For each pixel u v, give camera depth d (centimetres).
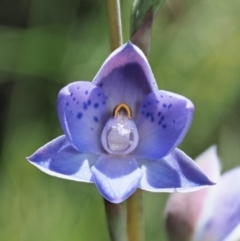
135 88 23
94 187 32
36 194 32
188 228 24
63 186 32
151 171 22
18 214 32
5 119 37
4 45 34
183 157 22
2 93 37
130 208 23
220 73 37
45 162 22
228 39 37
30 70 35
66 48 35
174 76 36
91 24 35
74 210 32
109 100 23
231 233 24
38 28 35
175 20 37
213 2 37
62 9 35
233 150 36
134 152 22
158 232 33
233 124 37
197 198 24
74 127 22
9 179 33
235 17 37
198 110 36
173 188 22
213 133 36
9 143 34
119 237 23
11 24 38
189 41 37
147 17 22
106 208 23
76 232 32
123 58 22
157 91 22
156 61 36
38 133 34
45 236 32
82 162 22
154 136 22
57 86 35
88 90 22
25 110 35
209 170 24
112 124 22
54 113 34
